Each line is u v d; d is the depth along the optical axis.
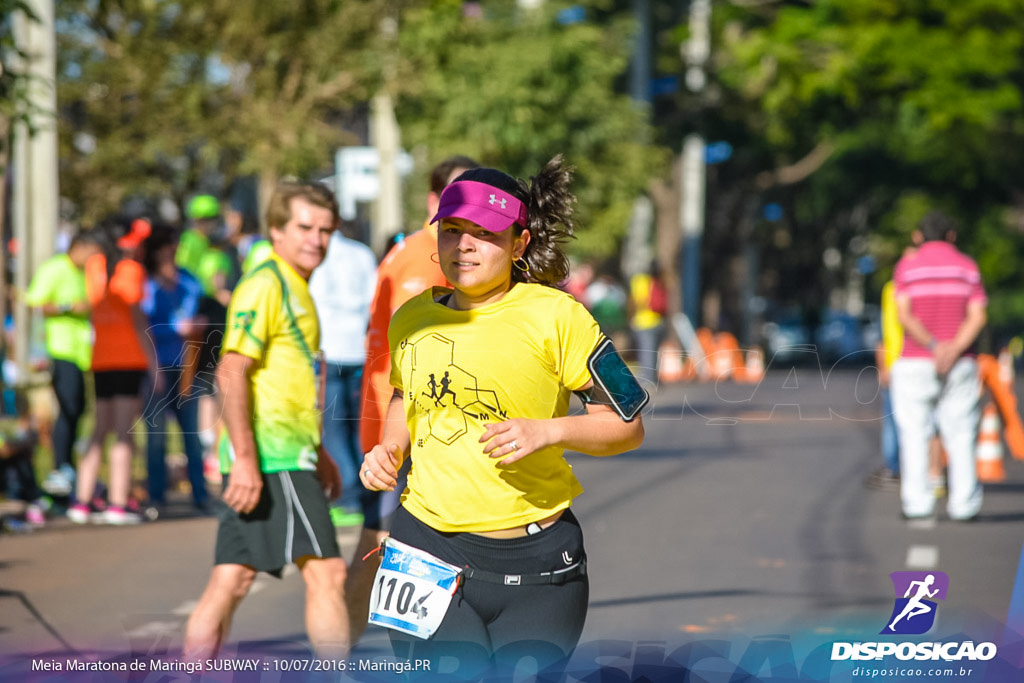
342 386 18.05
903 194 155.88
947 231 30.80
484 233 12.41
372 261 25.81
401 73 57.19
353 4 56.19
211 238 36.50
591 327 12.44
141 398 30.64
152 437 32.31
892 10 96.62
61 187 56.59
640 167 78.75
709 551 27.19
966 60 96.44
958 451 31.09
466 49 68.31
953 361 30.20
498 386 12.37
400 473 16.38
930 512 31.17
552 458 12.50
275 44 55.19
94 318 30.70
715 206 137.75
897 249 159.62
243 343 15.98
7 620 20.47
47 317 33.12
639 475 39.50
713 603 22.11
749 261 162.25
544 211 12.76
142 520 30.88
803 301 187.50
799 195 162.88
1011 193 143.88
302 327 16.28
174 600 22.20
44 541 28.09
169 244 30.83
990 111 98.25
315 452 16.28
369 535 17.61
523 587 12.49
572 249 77.38
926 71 96.38
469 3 69.62
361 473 12.98
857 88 98.44
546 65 71.88
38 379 42.22
